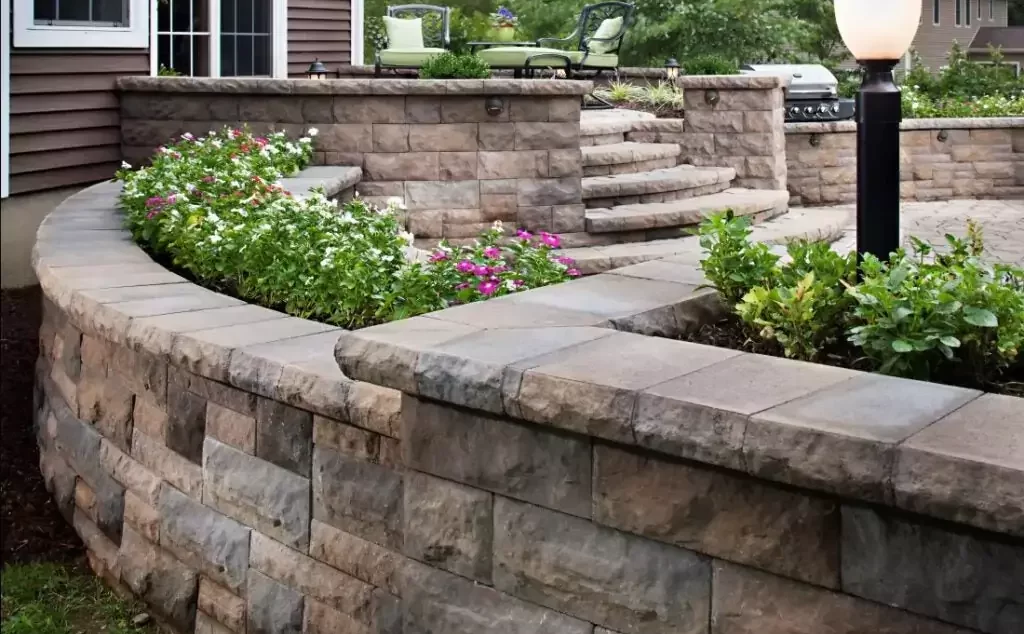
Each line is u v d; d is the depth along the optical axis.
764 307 3.06
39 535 4.48
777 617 2.14
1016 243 7.79
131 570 3.86
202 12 10.66
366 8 25.86
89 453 4.19
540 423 2.41
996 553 1.87
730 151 9.67
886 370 2.66
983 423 2.02
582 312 3.12
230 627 3.40
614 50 11.29
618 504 2.33
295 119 7.95
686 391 2.23
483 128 7.79
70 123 8.50
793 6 21.11
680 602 2.27
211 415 3.43
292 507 3.16
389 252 4.36
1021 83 14.70
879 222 3.12
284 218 4.73
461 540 2.64
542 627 2.50
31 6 8.12
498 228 4.49
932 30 24.83
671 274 3.81
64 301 4.20
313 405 2.99
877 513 1.99
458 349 2.60
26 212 8.28
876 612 2.01
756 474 2.07
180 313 3.72
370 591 2.93
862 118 3.10
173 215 5.22
